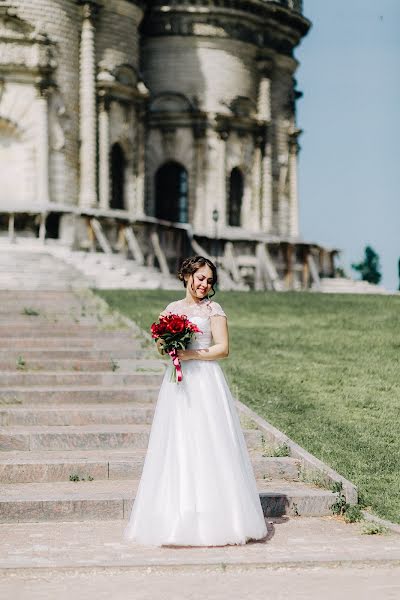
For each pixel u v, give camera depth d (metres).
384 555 10.77
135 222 57.62
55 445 15.60
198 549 11.12
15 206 54.06
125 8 59.81
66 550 11.07
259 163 68.31
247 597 9.52
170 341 11.59
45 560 10.55
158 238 59.75
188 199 66.44
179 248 61.88
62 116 56.72
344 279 68.88
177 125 66.25
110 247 56.12
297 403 19.03
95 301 29.72
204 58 66.12
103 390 18.20
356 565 10.63
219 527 11.20
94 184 57.84
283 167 70.25
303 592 9.68
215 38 66.19
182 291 39.75
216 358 11.79
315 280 66.50
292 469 14.47
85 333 24.00
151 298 35.59
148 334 24.47
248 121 67.31
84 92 57.81
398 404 19.28
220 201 66.31
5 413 16.67
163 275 53.81
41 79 55.59
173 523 11.19
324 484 13.69
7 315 26.84
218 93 66.25
